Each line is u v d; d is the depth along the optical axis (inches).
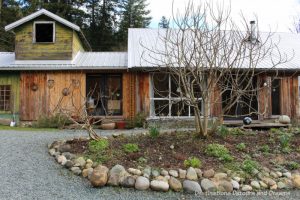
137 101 553.0
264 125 456.8
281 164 256.2
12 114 571.8
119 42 1368.1
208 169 236.2
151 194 208.4
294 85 571.8
